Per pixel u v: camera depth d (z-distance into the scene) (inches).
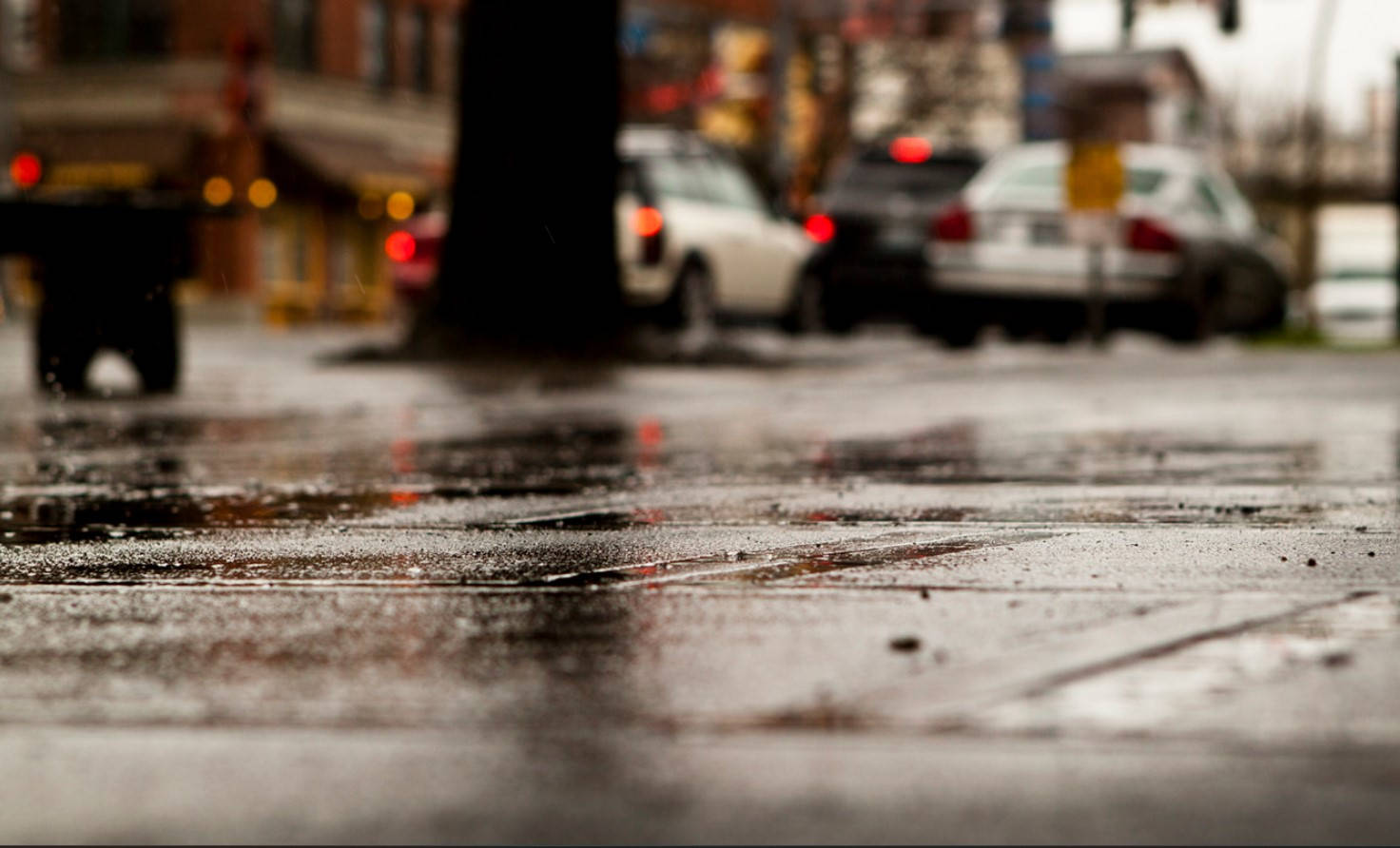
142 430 559.8
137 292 695.7
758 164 2623.0
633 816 152.3
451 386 749.9
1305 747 171.3
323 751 174.4
